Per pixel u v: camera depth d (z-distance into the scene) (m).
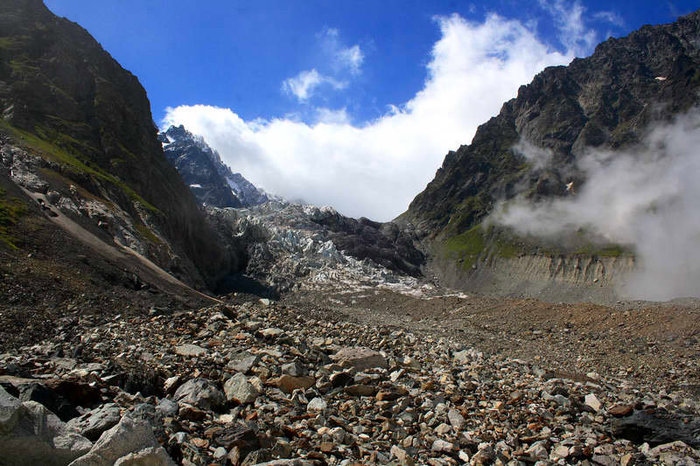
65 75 97.81
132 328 19.98
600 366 34.84
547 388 17.72
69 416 8.94
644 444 12.59
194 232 115.88
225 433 9.47
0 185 44.31
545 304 67.62
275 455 8.86
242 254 161.38
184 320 21.53
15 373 10.84
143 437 7.23
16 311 21.44
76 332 19.92
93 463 6.70
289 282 145.12
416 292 143.88
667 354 37.69
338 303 121.62
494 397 15.84
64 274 33.50
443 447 10.65
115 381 11.66
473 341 44.09
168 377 13.28
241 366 14.62
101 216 58.16
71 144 83.25
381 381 15.48
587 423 14.23
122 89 116.25
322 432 10.60
